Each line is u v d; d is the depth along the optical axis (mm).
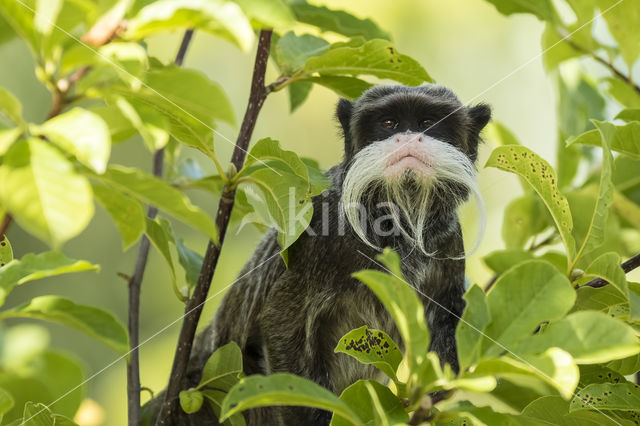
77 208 4211
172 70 4949
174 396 7250
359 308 9172
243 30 4527
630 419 6273
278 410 9047
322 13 8938
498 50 21641
